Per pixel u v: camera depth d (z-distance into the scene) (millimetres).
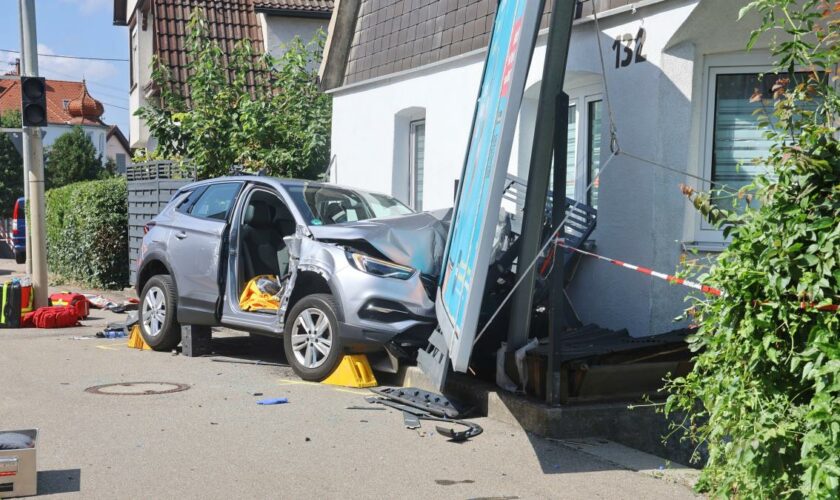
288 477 5363
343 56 14555
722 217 4504
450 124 11484
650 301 8117
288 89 16422
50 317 12773
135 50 26344
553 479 5398
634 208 8352
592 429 6414
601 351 6656
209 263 9398
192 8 21094
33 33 14180
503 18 6953
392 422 6723
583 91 9531
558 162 6312
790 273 3869
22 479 4973
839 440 3574
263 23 20875
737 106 8211
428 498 5023
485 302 7566
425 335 7945
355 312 7844
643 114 8281
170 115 17422
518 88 5184
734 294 4105
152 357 9781
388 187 13094
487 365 7598
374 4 13820
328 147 15867
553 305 6445
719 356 4355
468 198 6617
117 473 5406
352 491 5129
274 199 9836
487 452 5973
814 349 3691
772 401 4000
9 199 54000
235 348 10508
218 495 5027
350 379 7988
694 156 8180
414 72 12359
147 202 16422
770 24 4770
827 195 3922
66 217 20359
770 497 4066
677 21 7895
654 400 6746
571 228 8938
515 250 7684
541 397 6723
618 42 8594
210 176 16016
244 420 6734
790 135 4418
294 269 8477
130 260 17406
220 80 16281
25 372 8781
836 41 4605
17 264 33719
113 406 7184
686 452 6410
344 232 8234
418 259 8148
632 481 5379
